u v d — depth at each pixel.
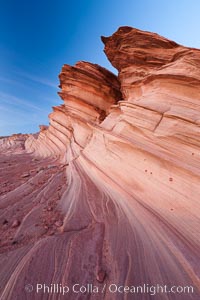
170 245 3.88
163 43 9.66
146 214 5.20
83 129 16.33
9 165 15.36
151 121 7.76
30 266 3.23
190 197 5.07
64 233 4.35
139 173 7.00
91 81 17.75
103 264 3.33
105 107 18.25
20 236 4.23
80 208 5.78
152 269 3.24
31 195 7.16
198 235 4.07
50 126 25.75
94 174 9.09
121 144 8.45
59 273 3.09
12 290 2.75
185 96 7.48
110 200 6.38
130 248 3.78
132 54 11.38
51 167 13.23
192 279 3.04
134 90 11.97
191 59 7.73
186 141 6.20
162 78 8.74
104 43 13.52
